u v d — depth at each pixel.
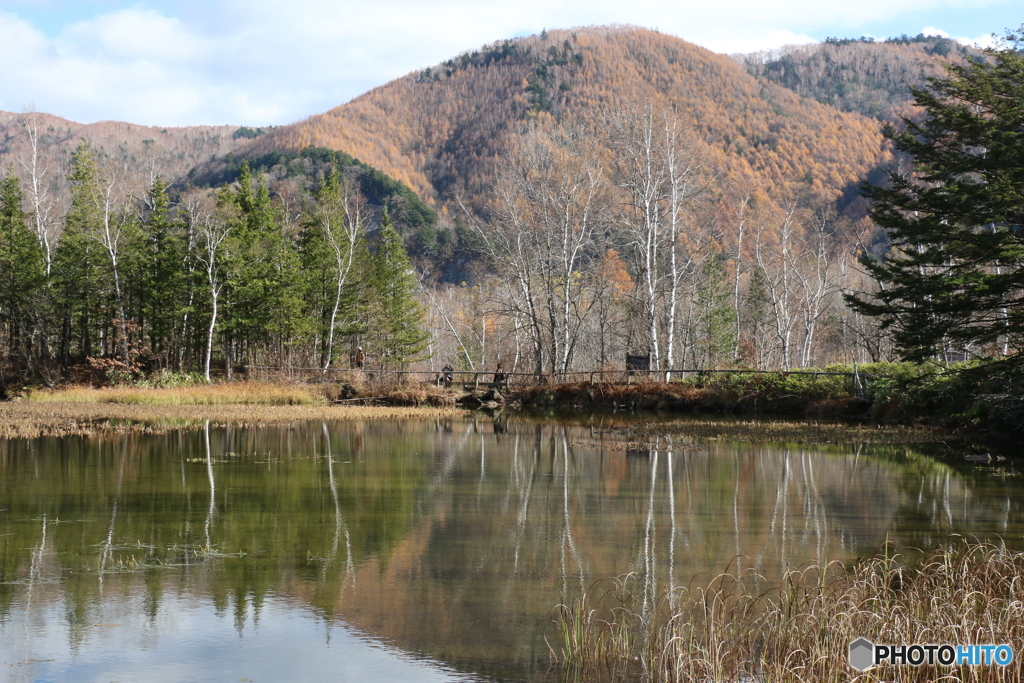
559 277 46.97
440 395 39.22
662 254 42.62
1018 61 22.72
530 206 45.56
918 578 9.16
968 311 22.41
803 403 32.59
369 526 12.75
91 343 59.19
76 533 12.12
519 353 49.34
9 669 7.30
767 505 14.45
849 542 11.77
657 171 40.09
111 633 8.18
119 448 21.62
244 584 9.76
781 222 57.75
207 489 15.74
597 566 10.55
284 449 21.92
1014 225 21.80
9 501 14.41
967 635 6.96
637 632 8.21
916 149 25.05
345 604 9.06
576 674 7.24
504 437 25.41
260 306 50.62
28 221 59.38
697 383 36.44
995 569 8.75
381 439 24.69
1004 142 22.17
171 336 53.91
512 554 11.13
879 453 21.20
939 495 15.33
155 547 11.35
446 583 9.84
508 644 7.93
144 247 51.22
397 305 54.66
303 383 42.38
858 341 58.25
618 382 38.19
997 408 22.70
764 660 7.24
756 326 58.97
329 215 54.25
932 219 23.31
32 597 9.23
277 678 7.15
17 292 49.12
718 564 10.63
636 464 19.38
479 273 60.28
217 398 37.44
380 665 7.43
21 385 46.09
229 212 50.03
